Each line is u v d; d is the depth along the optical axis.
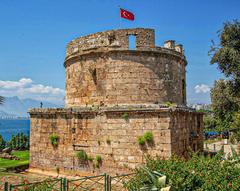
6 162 33.78
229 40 34.62
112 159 24.16
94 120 25.53
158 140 22.41
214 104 40.75
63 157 27.34
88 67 27.61
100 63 26.84
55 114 28.25
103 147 24.75
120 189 21.11
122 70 26.05
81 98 28.06
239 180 12.02
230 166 13.35
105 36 26.62
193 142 27.91
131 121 23.59
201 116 31.59
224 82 40.25
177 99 28.44
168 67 27.39
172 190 11.52
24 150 50.59
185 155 25.03
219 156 14.12
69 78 30.14
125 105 25.14
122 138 23.84
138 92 25.83
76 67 28.94
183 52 30.91
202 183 12.39
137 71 26.02
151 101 25.95
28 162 32.31
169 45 28.39
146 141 22.84
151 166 14.06
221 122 42.56
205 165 13.31
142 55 26.23
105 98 26.27
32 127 30.30
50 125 28.66
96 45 27.00
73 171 26.52
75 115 26.80
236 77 34.31
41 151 29.16
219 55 34.00
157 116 22.62
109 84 26.22
